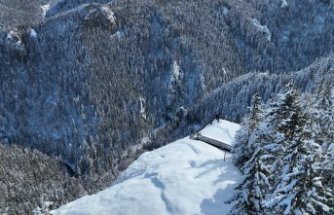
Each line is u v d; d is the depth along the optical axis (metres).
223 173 42.56
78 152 175.00
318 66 145.12
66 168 169.88
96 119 186.50
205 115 165.00
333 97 35.28
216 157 48.84
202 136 59.75
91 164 164.00
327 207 19.31
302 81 142.00
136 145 180.00
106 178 148.75
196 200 37.97
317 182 19.22
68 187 142.88
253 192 26.02
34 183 153.00
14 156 167.62
